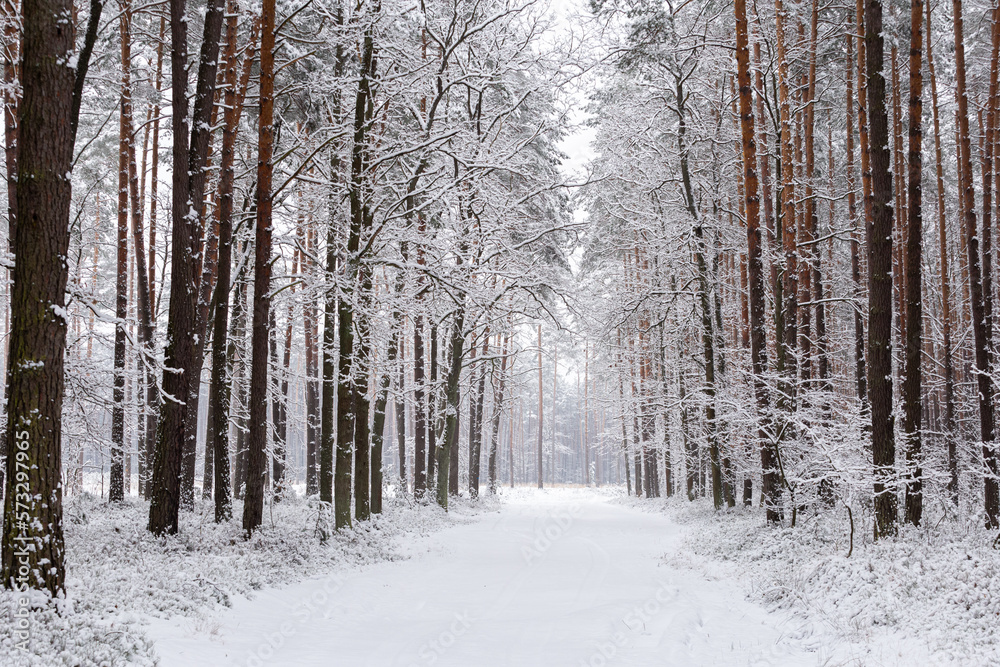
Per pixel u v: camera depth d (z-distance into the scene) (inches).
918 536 453.1
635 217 1036.5
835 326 1162.6
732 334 1206.9
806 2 792.9
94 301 342.6
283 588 409.7
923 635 289.9
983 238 775.7
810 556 487.5
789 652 303.1
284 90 664.4
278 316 962.7
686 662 280.7
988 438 599.2
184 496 669.9
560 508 1401.3
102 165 996.6
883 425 483.8
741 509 891.4
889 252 488.7
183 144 477.4
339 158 713.6
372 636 325.4
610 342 1191.6
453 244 794.2
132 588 319.6
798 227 847.7
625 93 1055.6
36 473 270.5
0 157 607.8
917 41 500.4
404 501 1021.2
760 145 821.2
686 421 1104.2
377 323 738.2
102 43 714.2
